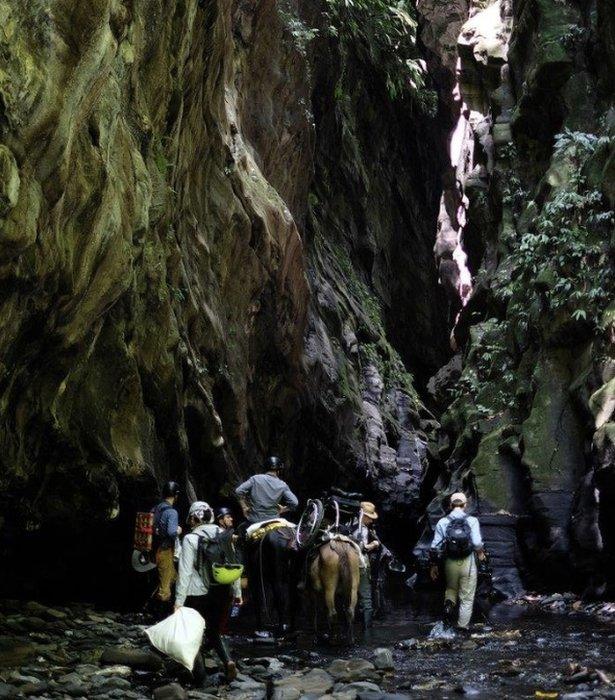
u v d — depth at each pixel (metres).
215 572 7.25
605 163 16.20
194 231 14.36
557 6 19.48
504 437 17.31
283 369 19.20
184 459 12.16
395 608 14.38
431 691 6.97
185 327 12.93
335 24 26.25
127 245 9.24
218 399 15.03
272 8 18.92
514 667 8.03
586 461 15.05
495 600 15.23
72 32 7.02
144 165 10.07
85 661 7.81
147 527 10.45
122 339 10.27
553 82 19.03
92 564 11.48
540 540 15.41
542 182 18.39
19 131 6.45
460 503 10.99
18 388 8.20
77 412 9.66
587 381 14.95
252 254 16.77
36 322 7.79
